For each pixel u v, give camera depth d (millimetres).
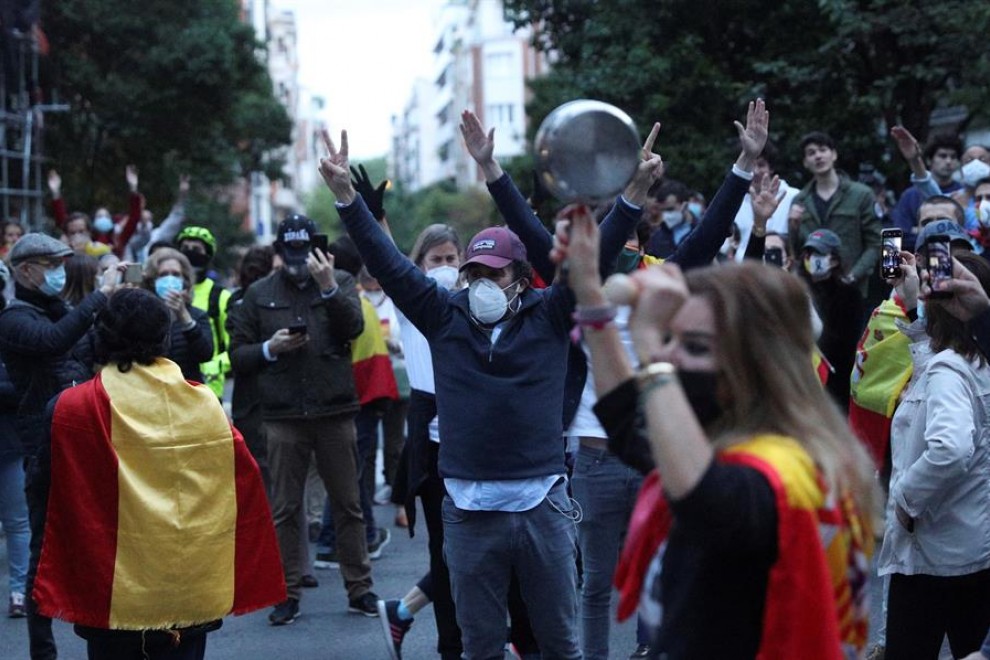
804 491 2488
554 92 20266
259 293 7328
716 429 2658
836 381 8180
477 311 4664
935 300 4500
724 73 16562
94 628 4797
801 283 2684
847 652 2576
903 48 15156
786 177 15844
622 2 16750
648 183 4762
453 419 4703
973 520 4500
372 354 8867
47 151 23656
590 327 2727
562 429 4988
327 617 7316
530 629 5773
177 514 4793
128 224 12750
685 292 2576
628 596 2729
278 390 7168
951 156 9773
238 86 26016
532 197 7102
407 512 6062
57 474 4781
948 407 4387
